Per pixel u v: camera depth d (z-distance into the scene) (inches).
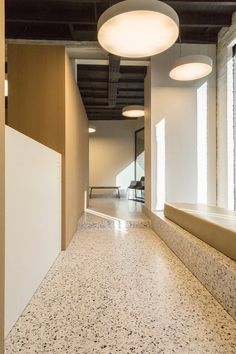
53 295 71.4
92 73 227.5
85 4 143.3
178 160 179.5
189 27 167.0
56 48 120.6
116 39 102.4
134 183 347.9
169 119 179.6
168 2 136.2
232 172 162.9
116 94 259.0
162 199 178.5
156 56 178.7
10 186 55.1
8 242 54.0
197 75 145.8
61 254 109.5
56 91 120.5
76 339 52.0
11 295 55.6
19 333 54.0
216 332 53.7
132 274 86.3
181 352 47.9
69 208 128.8
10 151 55.1
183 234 97.0
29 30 167.9
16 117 119.3
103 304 66.1
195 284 77.7
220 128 173.5
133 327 55.8
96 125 375.9
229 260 65.7
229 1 136.6
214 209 113.1
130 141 375.2
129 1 84.9
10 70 119.6
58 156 110.4
